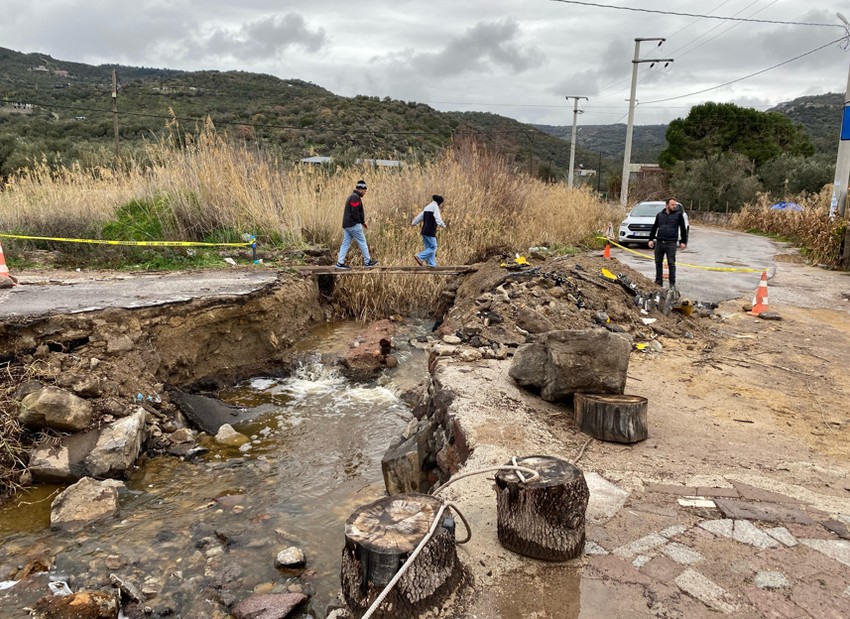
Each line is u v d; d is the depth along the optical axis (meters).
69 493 4.74
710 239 24.03
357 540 2.70
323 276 11.38
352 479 5.37
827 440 4.90
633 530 3.47
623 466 4.30
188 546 4.25
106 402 5.84
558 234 17.81
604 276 9.93
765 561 3.17
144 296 7.61
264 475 5.41
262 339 8.45
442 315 10.87
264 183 12.83
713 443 4.79
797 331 8.71
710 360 7.23
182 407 6.44
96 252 11.02
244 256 11.42
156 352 6.83
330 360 8.45
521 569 3.13
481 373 6.16
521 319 7.95
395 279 11.31
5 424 5.29
